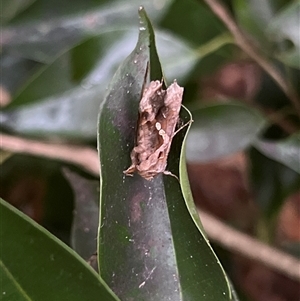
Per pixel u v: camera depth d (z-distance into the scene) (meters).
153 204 0.16
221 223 0.22
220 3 0.23
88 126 0.20
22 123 0.20
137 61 0.16
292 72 0.22
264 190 0.24
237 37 0.22
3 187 0.24
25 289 0.15
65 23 0.22
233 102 0.21
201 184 0.32
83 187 0.19
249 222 0.28
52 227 0.23
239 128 0.21
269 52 0.21
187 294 0.16
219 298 0.15
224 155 0.21
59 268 0.14
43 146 0.21
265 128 0.24
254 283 0.30
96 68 0.21
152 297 0.16
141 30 0.16
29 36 0.22
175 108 0.16
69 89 0.20
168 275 0.16
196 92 0.24
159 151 0.16
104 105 0.15
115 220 0.16
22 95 0.20
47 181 0.23
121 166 0.16
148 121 0.16
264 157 0.24
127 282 0.16
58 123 0.20
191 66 0.22
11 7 0.22
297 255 0.23
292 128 0.24
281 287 0.30
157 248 0.16
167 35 0.21
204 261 0.16
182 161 0.15
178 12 0.22
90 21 0.22
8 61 0.23
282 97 0.24
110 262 0.15
